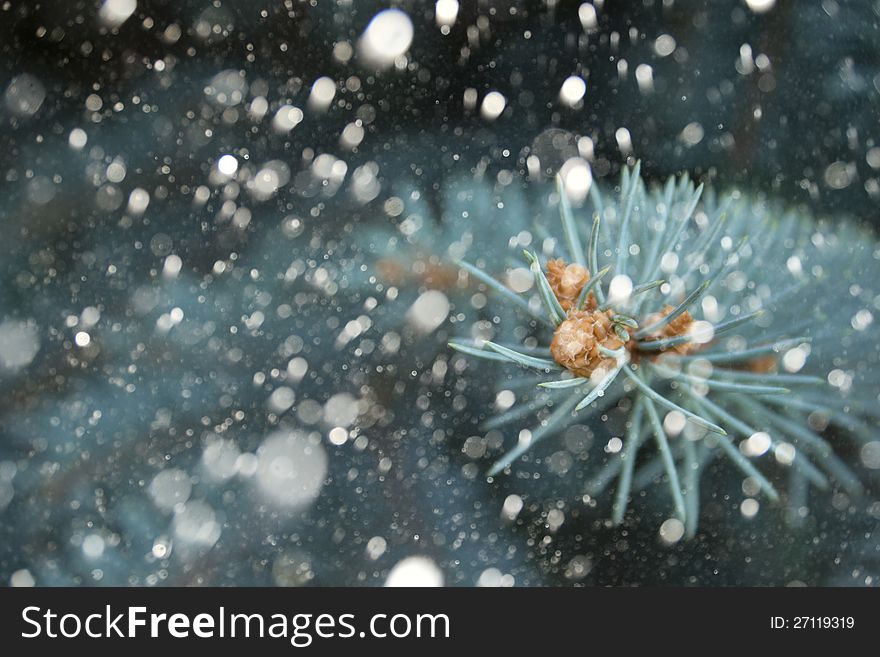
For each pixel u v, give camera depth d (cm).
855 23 40
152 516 38
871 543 36
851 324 35
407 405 39
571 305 34
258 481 38
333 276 40
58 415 39
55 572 37
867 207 39
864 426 35
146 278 41
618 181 40
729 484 37
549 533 37
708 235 35
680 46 41
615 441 35
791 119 40
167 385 39
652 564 37
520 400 38
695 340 33
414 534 37
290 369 39
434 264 37
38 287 40
